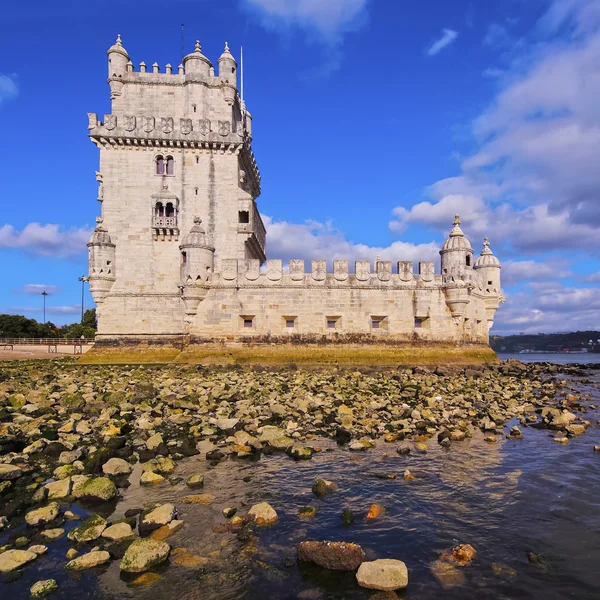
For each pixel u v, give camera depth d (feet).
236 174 143.64
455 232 122.52
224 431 53.98
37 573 24.77
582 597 23.21
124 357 130.62
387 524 31.30
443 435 52.06
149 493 36.11
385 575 24.03
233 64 153.38
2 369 117.91
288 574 25.13
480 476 40.65
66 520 31.07
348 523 31.35
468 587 24.06
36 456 43.91
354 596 23.25
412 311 120.06
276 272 118.32
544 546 28.50
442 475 40.81
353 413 63.67
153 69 148.97
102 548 27.20
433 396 76.95
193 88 147.54
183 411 63.62
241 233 142.41
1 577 24.29
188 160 142.20
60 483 35.86
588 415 68.08
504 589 23.89
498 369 122.31
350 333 118.32
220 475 40.42
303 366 113.91
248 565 25.95
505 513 33.19
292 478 39.91
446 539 29.30
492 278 136.05
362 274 120.06
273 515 31.71
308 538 29.25
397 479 39.88
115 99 147.43
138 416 60.54
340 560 25.63
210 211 141.79
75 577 24.45
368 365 114.83
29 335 318.04
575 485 38.55
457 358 119.44
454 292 119.24
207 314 116.78
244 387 83.10
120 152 140.05
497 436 53.98
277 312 117.70
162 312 136.98
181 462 43.65
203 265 116.57
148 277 138.10
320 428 56.59
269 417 60.80
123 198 139.44
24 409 63.00
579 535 29.96
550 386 98.22
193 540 28.60
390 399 73.77
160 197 138.41
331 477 40.24
